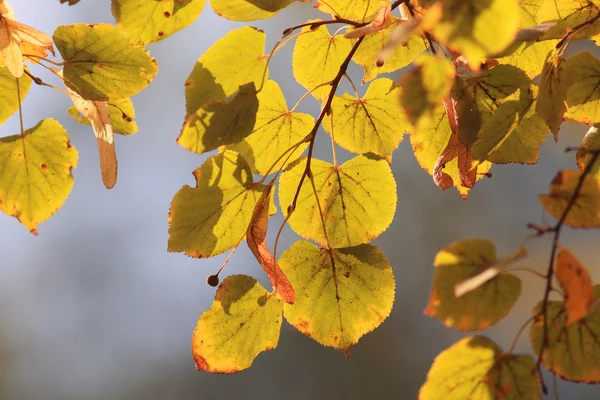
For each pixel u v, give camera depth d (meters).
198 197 0.90
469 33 0.78
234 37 0.89
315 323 0.91
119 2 0.90
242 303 0.90
